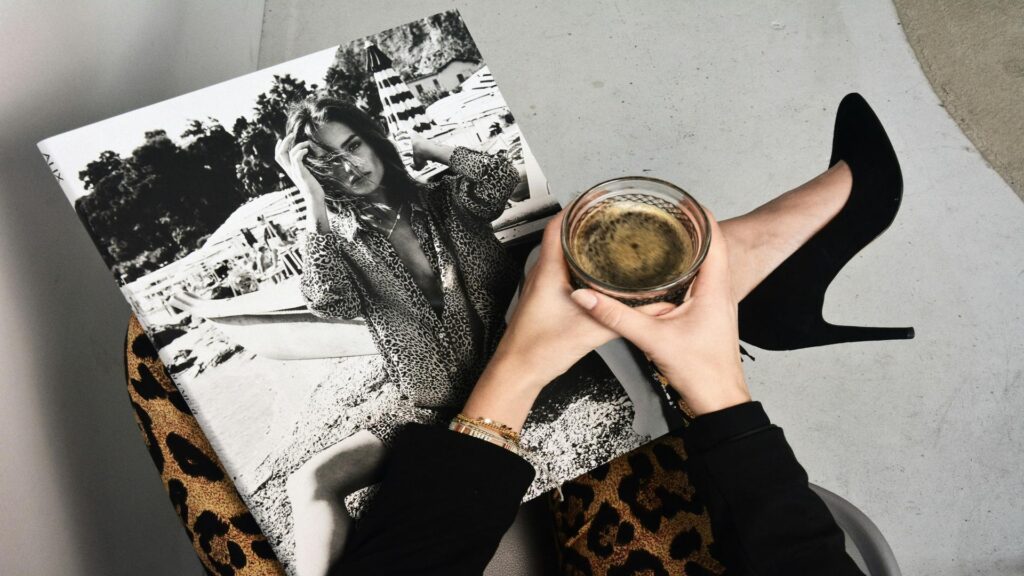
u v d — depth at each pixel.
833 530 0.62
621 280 0.63
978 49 1.58
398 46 0.77
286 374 0.69
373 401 0.70
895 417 1.35
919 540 1.28
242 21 1.47
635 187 0.64
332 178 0.72
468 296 0.73
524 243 0.75
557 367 0.67
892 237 1.45
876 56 1.59
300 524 0.67
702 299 0.65
